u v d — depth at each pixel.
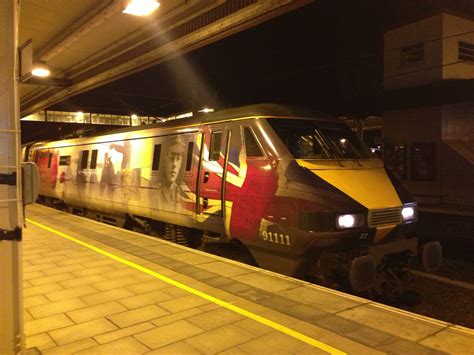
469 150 19.58
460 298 6.63
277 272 6.42
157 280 5.71
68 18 10.24
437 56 19.61
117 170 11.03
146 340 3.94
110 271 6.14
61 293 5.21
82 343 3.88
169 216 8.84
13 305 3.14
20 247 3.17
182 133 8.62
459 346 3.81
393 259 6.58
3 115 3.07
